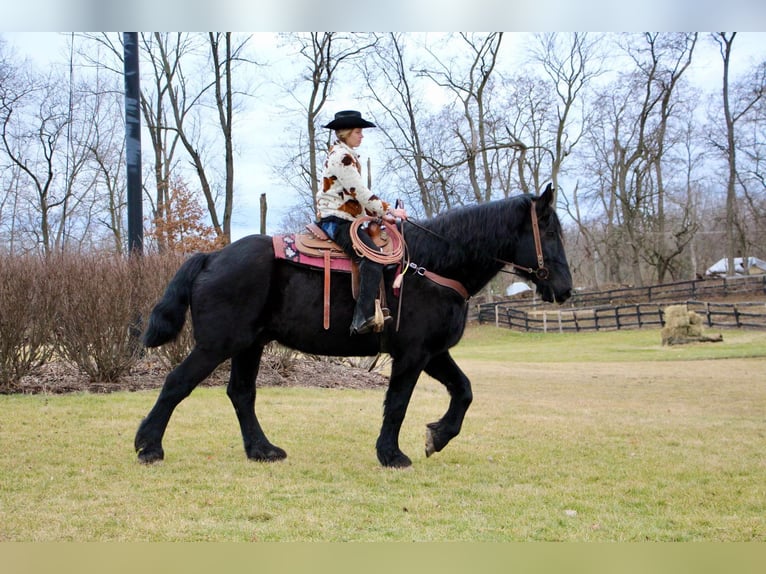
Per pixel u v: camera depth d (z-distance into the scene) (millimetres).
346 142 5746
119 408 8312
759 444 7309
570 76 40219
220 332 5605
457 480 5609
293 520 4500
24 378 10008
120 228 35375
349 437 7223
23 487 5102
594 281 62406
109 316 9773
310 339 5684
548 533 4402
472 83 35750
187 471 5633
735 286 40000
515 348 29312
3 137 28016
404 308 5621
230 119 27859
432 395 10648
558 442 7262
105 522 4379
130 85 12141
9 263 9438
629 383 14484
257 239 5789
